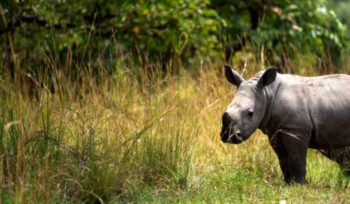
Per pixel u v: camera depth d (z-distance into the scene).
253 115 22.81
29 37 38.12
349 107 23.61
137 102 29.56
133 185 21.77
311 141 24.06
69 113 25.39
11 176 20.19
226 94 31.55
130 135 24.92
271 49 41.81
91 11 40.28
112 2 40.00
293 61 39.34
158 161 23.67
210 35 46.44
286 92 23.67
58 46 37.91
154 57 41.31
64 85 27.03
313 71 36.56
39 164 20.69
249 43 46.00
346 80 24.22
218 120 29.67
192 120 28.17
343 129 23.67
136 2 39.50
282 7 49.81
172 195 22.48
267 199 22.16
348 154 25.53
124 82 29.91
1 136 21.88
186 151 24.73
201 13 43.69
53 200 19.95
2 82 24.00
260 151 26.23
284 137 23.53
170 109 26.03
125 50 41.47
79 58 37.47
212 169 25.45
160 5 41.62
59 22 39.38
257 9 49.94
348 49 48.47
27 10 37.75
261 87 23.16
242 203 21.66
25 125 22.80
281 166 24.30
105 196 21.20
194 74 36.16
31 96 28.11
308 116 23.41
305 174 23.83
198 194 22.50
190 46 43.59
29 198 19.48
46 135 22.23
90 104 26.47
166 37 42.00
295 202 21.61
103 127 25.14
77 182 20.70
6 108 22.66
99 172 21.50
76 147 22.70
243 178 24.34
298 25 47.81
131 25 41.06
